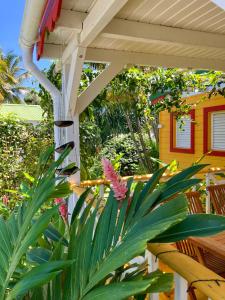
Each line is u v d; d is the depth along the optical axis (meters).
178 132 7.84
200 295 1.77
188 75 5.47
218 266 2.18
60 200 1.54
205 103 6.79
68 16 2.45
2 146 5.69
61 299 0.86
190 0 2.33
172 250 1.01
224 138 6.40
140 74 5.33
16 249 1.04
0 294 0.92
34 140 5.82
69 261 0.82
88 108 5.04
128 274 1.01
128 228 0.86
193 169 1.03
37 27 2.48
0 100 9.71
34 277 0.80
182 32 2.92
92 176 5.27
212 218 0.77
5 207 3.18
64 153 1.39
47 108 5.22
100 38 2.97
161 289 0.74
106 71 3.40
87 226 1.00
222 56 3.84
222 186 2.96
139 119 10.32
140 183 1.09
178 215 0.74
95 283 0.71
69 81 3.03
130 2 2.34
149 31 2.77
